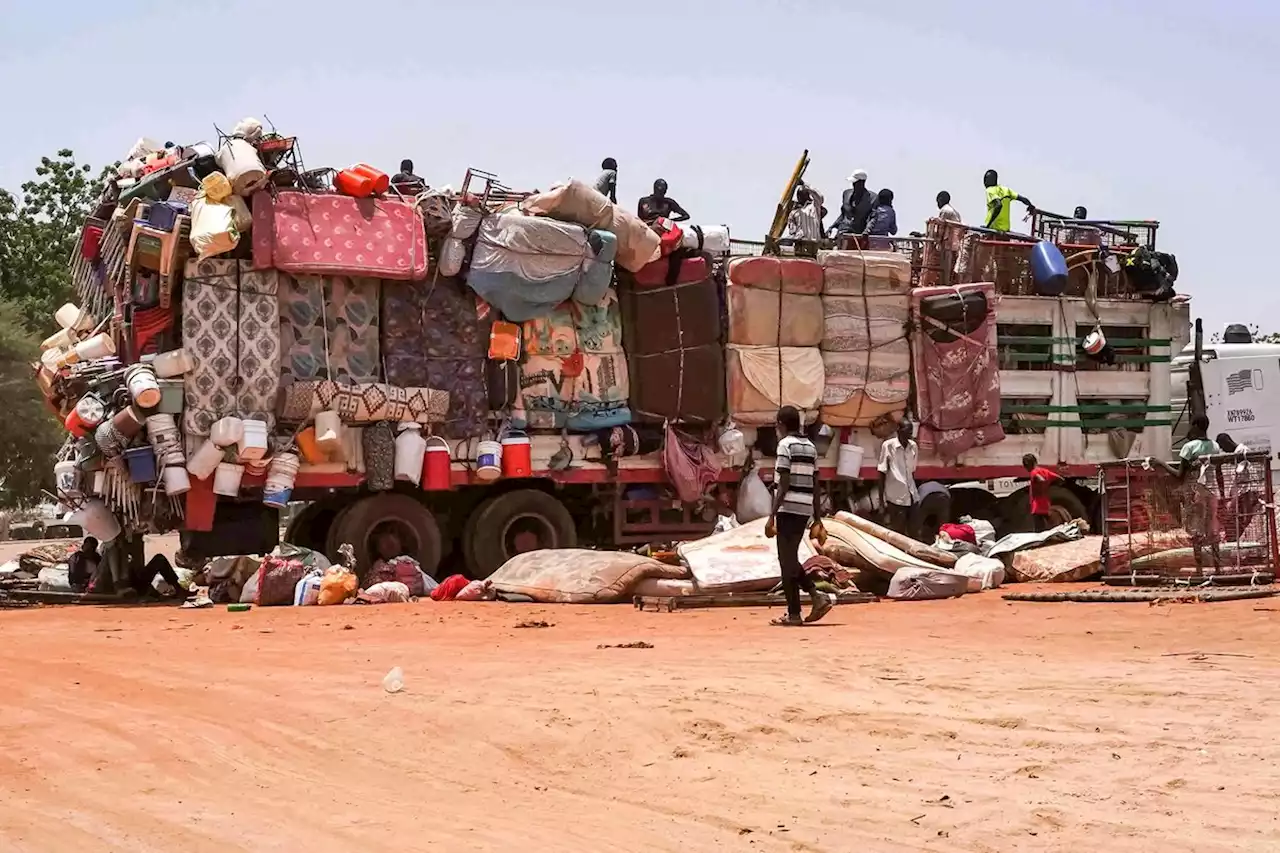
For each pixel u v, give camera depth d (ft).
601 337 122.11
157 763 47.19
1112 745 47.75
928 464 135.13
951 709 53.88
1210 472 100.89
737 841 38.17
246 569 110.32
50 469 328.90
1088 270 143.33
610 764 47.11
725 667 64.64
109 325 115.03
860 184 143.95
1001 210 145.89
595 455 122.11
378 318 114.21
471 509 122.62
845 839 38.14
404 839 38.17
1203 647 70.33
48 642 79.41
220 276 108.17
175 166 110.42
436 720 53.16
